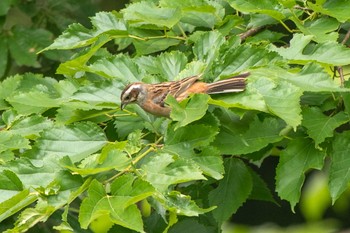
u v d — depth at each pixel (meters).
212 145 10.12
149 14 11.75
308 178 19.11
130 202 8.32
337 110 10.62
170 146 9.59
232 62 10.53
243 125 10.25
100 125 11.15
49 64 17.14
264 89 9.78
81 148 9.82
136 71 11.05
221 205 11.17
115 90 10.62
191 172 8.83
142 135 10.33
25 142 10.15
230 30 12.13
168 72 11.00
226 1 12.73
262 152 11.16
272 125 10.38
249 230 12.84
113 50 16.61
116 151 8.98
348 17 11.22
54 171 9.23
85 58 11.03
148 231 11.45
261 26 11.90
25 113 10.84
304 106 10.50
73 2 16.84
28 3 16.75
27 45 15.83
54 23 16.77
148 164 8.98
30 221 8.66
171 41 12.22
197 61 10.69
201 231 12.12
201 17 12.23
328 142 10.37
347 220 18.89
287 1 11.31
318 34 11.23
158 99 10.33
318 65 10.09
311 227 12.40
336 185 10.09
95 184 8.55
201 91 10.01
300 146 10.32
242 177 11.23
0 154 9.90
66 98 10.84
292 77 10.11
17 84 12.08
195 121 9.90
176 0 12.23
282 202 19.36
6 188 8.97
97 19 12.17
